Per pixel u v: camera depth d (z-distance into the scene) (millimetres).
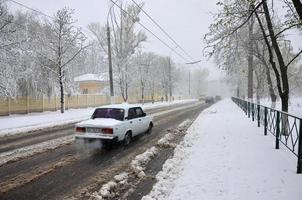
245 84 48500
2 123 17656
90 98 35531
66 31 26641
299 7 6684
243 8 9445
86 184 6246
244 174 6312
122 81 35750
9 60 21562
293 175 6215
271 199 4977
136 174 6852
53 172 7090
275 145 9250
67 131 14336
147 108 33469
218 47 10922
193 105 41875
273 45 11289
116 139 9672
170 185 5938
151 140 11453
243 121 16469
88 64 55156
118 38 33688
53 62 26766
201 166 7016
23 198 5484
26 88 25562
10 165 7711
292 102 40312
